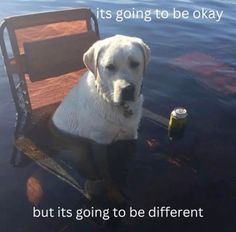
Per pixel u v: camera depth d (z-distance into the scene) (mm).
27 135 1254
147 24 2197
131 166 1123
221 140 1252
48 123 1320
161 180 1073
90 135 1193
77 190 1034
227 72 1699
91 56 1112
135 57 1054
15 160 1145
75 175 1090
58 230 911
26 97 1304
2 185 1047
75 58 1302
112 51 1043
